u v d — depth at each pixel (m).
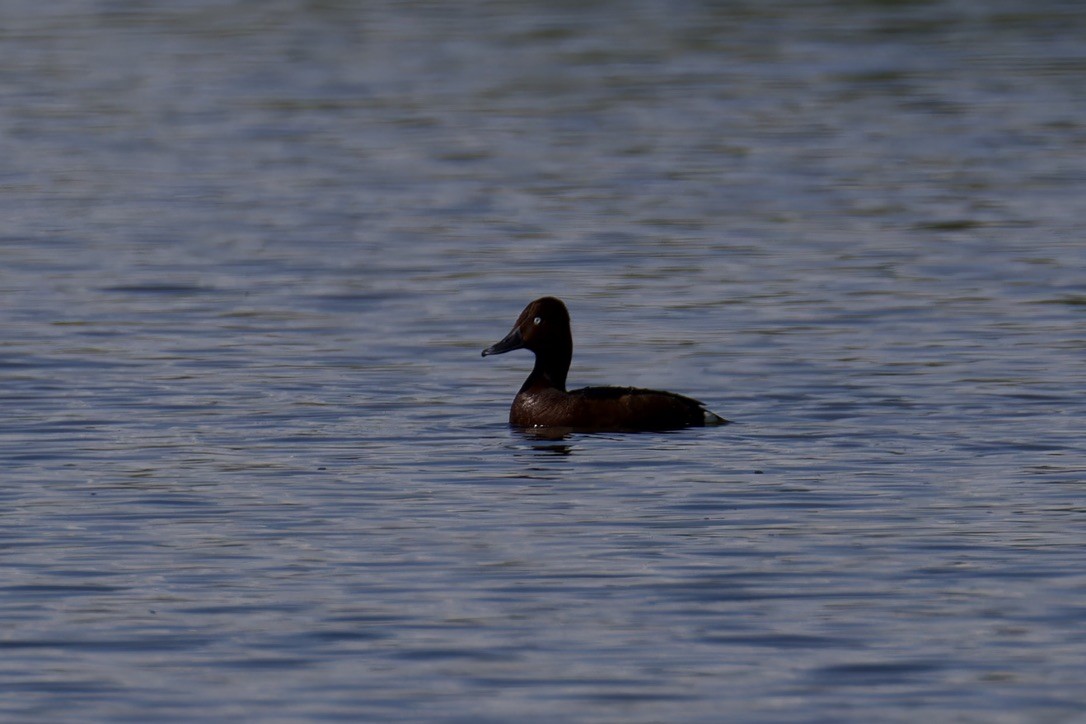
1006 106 41.03
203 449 16.36
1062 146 36.12
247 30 53.91
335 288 24.45
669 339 21.39
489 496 14.76
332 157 35.72
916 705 10.48
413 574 12.75
